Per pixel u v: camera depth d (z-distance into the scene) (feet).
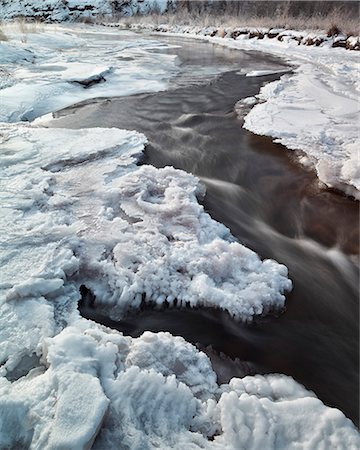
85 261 13.38
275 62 52.60
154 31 95.40
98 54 56.85
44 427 7.20
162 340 10.13
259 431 7.91
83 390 7.75
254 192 20.53
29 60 46.62
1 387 8.33
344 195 19.27
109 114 32.04
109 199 17.02
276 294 12.46
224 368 10.52
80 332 10.00
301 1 76.48
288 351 11.28
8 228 14.53
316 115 28.35
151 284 12.46
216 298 11.91
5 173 18.71
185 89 39.81
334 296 13.39
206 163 23.49
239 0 92.02
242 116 30.63
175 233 14.89
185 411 8.27
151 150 24.45
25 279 11.95
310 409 8.58
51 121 29.71
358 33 55.72
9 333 10.03
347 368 10.87
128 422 7.68
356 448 7.82
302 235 17.06
